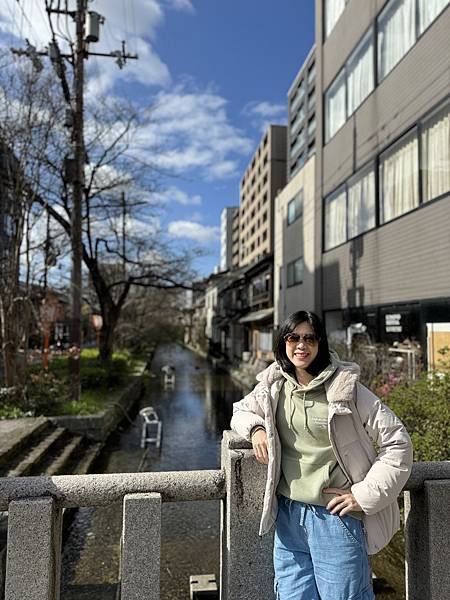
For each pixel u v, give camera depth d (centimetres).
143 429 1041
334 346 861
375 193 955
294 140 4075
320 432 174
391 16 897
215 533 524
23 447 673
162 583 413
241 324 3148
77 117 1076
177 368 3266
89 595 393
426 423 409
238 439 205
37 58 918
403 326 831
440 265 711
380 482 160
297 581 177
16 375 923
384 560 378
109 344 1744
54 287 1339
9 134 913
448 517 198
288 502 181
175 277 1827
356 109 1062
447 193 693
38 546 180
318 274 1338
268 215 4356
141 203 1728
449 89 696
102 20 1062
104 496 193
